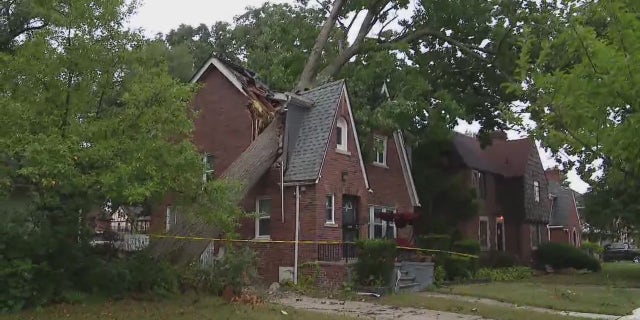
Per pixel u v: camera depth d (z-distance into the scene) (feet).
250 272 49.96
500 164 124.36
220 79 76.84
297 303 49.26
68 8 39.19
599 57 17.72
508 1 86.58
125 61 40.52
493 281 82.69
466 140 120.78
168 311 38.27
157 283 43.29
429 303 50.93
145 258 44.06
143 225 55.67
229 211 42.80
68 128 37.24
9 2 69.31
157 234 49.34
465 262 79.77
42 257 37.52
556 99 19.42
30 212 37.24
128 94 38.04
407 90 84.84
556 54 21.25
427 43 102.37
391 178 83.41
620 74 17.34
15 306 35.50
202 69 77.97
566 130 21.15
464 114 89.76
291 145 67.72
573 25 18.89
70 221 38.42
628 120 17.83
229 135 74.54
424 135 92.07
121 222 49.47
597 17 19.48
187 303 41.52
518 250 119.03
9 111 35.12
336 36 99.60
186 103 41.98
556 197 174.81
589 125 19.02
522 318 43.83
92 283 40.27
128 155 36.99
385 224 79.61
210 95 77.30
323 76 94.73
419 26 100.17
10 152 34.73
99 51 39.22
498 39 89.97
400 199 84.58
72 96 38.73
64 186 36.22
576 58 20.20
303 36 97.55
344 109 70.54
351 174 69.41
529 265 117.39
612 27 18.42
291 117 68.49
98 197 38.22
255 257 51.70
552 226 168.66
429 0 93.40
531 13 83.71
